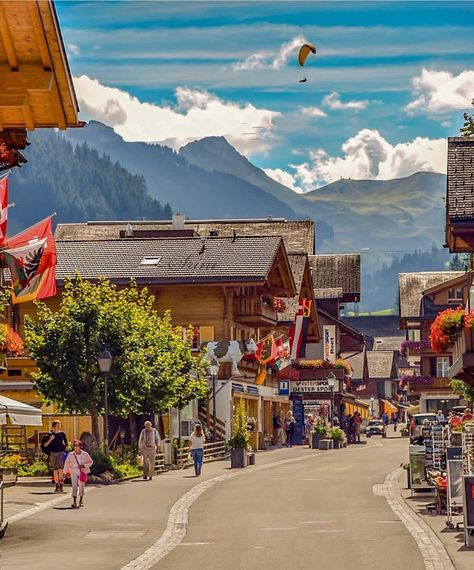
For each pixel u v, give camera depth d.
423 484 35.06
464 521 23.17
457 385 45.19
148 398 51.19
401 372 192.88
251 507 33.34
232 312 71.38
